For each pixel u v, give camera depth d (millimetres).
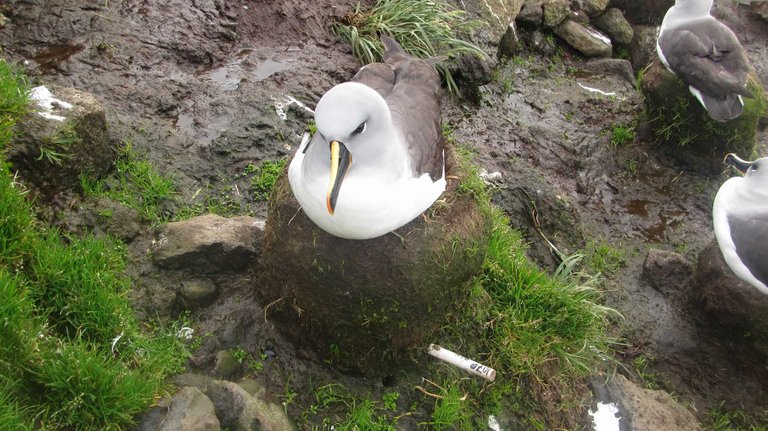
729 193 2000
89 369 1338
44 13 1973
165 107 1943
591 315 1772
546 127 2486
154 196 1770
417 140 1438
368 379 1608
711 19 2367
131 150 1820
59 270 1452
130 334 1469
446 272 1455
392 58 1669
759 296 1926
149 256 1650
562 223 2109
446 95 2410
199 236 1640
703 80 2270
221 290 1652
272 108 2027
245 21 2234
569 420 1693
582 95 2662
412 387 1613
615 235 2266
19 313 1341
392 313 1465
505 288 1777
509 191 2117
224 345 1581
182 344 1547
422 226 1422
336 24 2346
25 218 1465
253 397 1443
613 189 2393
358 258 1404
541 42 2812
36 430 1291
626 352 1994
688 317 2074
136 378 1369
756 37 3299
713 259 2020
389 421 1568
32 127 1586
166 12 2125
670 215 2342
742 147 2414
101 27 2016
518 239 1946
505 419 1655
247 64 2156
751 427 1895
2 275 1350
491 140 2359
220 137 1925
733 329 1981
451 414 1585
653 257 2143
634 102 2660
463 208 1492
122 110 1894
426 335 1552
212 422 1345
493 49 2537
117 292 1554
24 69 1867
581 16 2896
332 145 1240
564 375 1735
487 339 1712
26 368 1309
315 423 1536
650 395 1792
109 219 1661
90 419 1322
